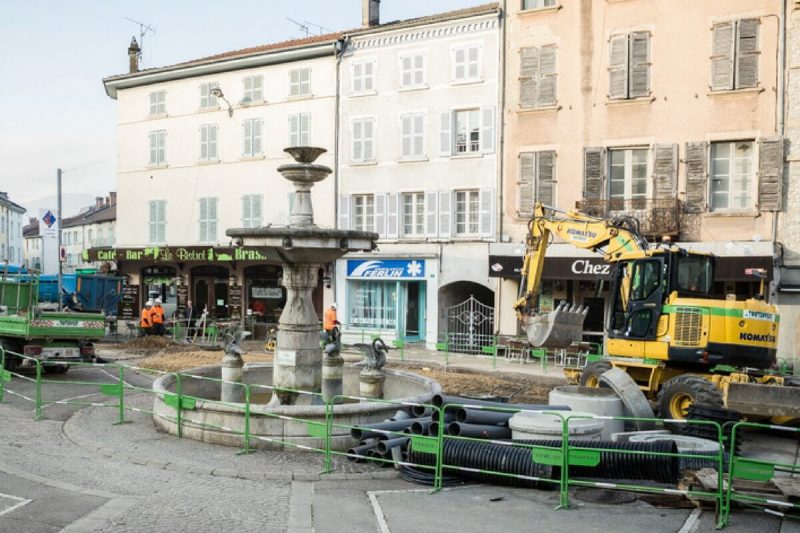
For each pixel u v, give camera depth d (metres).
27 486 9.80
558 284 27.61
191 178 36.34
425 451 10.22
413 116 30.53
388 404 12.37
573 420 11.05
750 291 24.34
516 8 28.25
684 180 25.34
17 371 21.34
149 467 10.98
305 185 14.00
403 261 30.52
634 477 10.01
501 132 28.61
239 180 35.03
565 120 27.33
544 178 27.70
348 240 13.19
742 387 11.68
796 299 23.55
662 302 15.20
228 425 12.20
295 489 9.92
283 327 13.69
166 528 8.26
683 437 11.33
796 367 23.36
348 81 32.03
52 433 13.38
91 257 38.50
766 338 14.86
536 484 9.94
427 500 9.48
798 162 23.80
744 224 24.45
